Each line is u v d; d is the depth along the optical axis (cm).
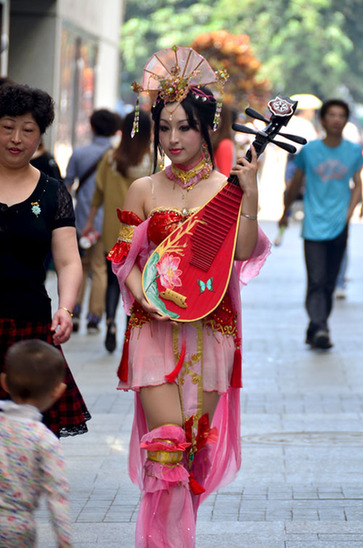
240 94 3325
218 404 1026
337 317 2450
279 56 9325
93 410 1584
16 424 753
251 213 970
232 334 993
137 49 9919
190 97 973
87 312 2467
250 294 2798
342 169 2011
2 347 954
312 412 1574
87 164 2206
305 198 2041
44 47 3369
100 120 2222
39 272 977
